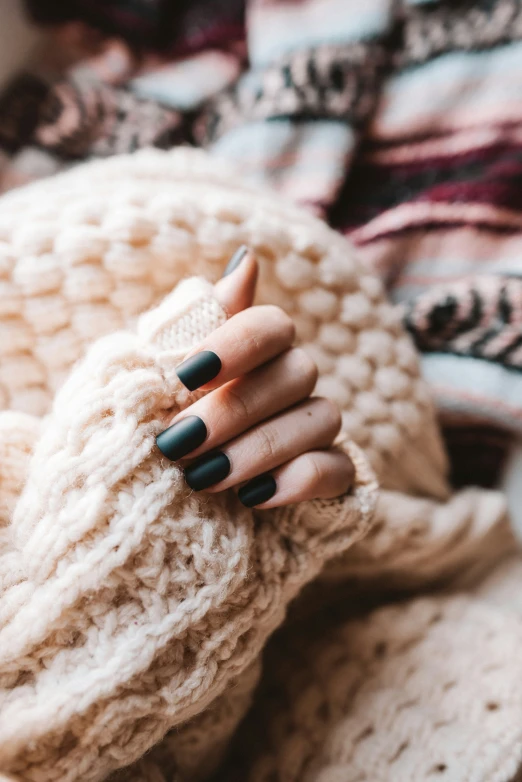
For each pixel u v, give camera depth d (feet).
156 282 1.30
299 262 1.36
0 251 1.25
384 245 1.76
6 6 1.83
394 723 1.33
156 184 1.37
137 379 1.11
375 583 1.56
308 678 1.46
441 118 1.73
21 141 1.85
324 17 1.73
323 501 1.18
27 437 1.19
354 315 1.41
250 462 1.13
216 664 1.13
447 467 1.65
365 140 1.80
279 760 1.38
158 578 1.09
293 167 1.75
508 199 1.70
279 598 1.18
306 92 1.72
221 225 1.31
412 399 1.47
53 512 1.09
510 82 1.68
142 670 1.08
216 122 1.85
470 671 1.36
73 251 1.26
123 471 1.08
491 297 1.70
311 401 1.19
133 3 1.85
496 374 1.71
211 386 1.14
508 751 1.27
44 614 1.08
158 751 1.27
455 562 1.58
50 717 1.08
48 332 1.28
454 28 1.70
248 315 1.16
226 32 1.88
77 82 1.87
